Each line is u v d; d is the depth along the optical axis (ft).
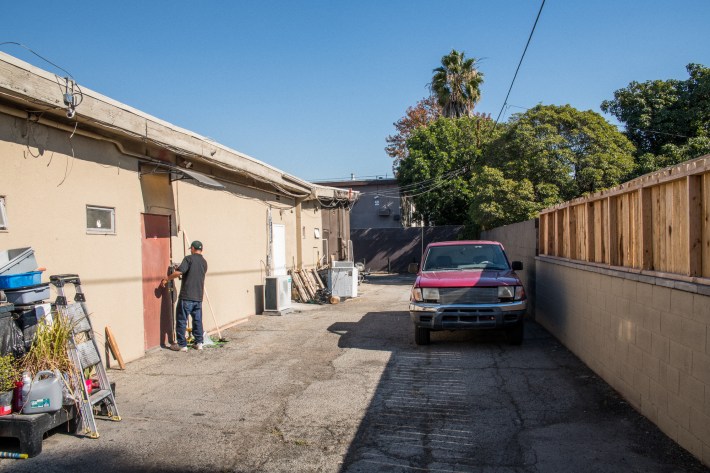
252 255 44.19
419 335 30.12
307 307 49.52
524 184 62.85
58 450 15.85
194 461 14.99
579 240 27.12
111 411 18.61
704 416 13.76
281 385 22.65
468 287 29.07
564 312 29.63
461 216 97.40
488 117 116.47
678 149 63.46
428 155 93.91
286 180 50.01
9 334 16.55
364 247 102.78
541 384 22.07
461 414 18.61
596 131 63.26
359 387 22.12
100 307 24.81
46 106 20.17
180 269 29.96
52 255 21.86
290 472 14.25
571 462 14.48
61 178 22.44
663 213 16.79
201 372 25.02
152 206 29.50
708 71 70.33
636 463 14.25
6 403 15.64
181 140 30.27
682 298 14.97
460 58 104.17
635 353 18.60
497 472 14.03
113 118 23.86
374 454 15.31
